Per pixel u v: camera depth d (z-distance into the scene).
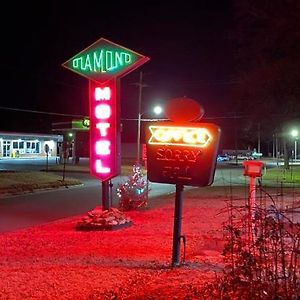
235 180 41.28
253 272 6.43
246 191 26.88
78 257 9.98
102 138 15.02
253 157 98.75
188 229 13.79
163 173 8.80
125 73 14.84
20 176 32.78
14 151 75.38
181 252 10.49
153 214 17.41
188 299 6.02
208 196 24.67
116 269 8.62
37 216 17.62
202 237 12.27
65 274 8.17
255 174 9.77
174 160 8.71
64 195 26.33
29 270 8.52
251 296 5.50
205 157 8.53
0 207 20.48
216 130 8.48
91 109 15.22
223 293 5.95
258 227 8.03
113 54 14.81
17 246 11.35
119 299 6.50
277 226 6.89
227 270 7.96
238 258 7.94
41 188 29.36
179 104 8.64
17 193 26.86
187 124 8.62
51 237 12.72
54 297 6.73
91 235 13.02
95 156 15.09
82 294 6.88
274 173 48.81
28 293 6.95
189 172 8.61
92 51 15.02
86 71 15.09
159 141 8.81
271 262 6.00
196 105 8.58
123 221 14.33
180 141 8.66
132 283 7.51
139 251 10.72
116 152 14.89
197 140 8.55
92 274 8.18
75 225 14.73
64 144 62.69
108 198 14.88
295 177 42.12
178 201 8.91
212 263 9.16
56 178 34.53
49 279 7.79
